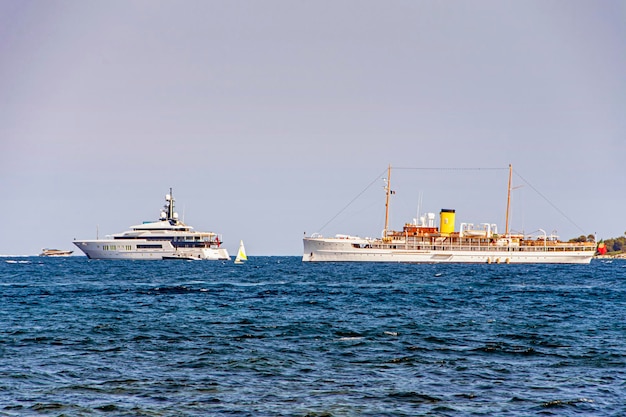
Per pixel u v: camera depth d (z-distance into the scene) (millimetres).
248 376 103812
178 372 106000
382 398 92375
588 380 101875
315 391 95625
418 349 125688
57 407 87688
